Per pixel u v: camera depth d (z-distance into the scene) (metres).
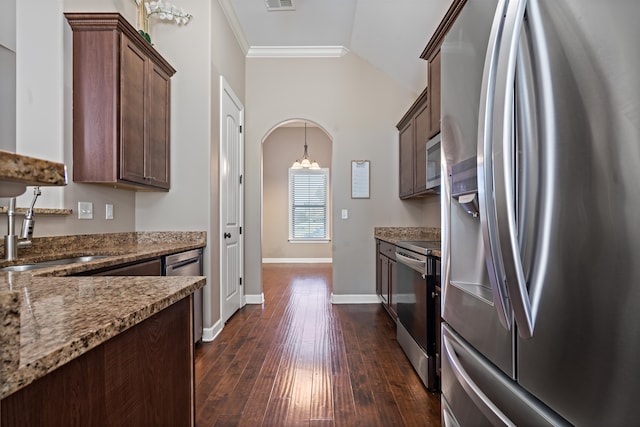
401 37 3.51
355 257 4.38
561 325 0.68
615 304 0.56
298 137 8.34
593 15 0.59
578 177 0.63
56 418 0.56
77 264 1.59
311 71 4.42
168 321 0.96
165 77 2.98
